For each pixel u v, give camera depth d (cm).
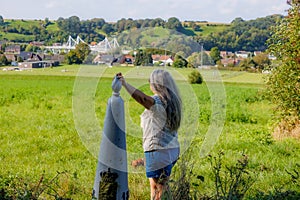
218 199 425
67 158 863
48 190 541
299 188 602
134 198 552
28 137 1088
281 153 914
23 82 3600
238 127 1317
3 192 473
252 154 893
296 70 1038
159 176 449
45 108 1745
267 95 1095
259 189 590
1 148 955
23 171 715
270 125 1252
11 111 1631
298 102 1039
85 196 559
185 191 422
